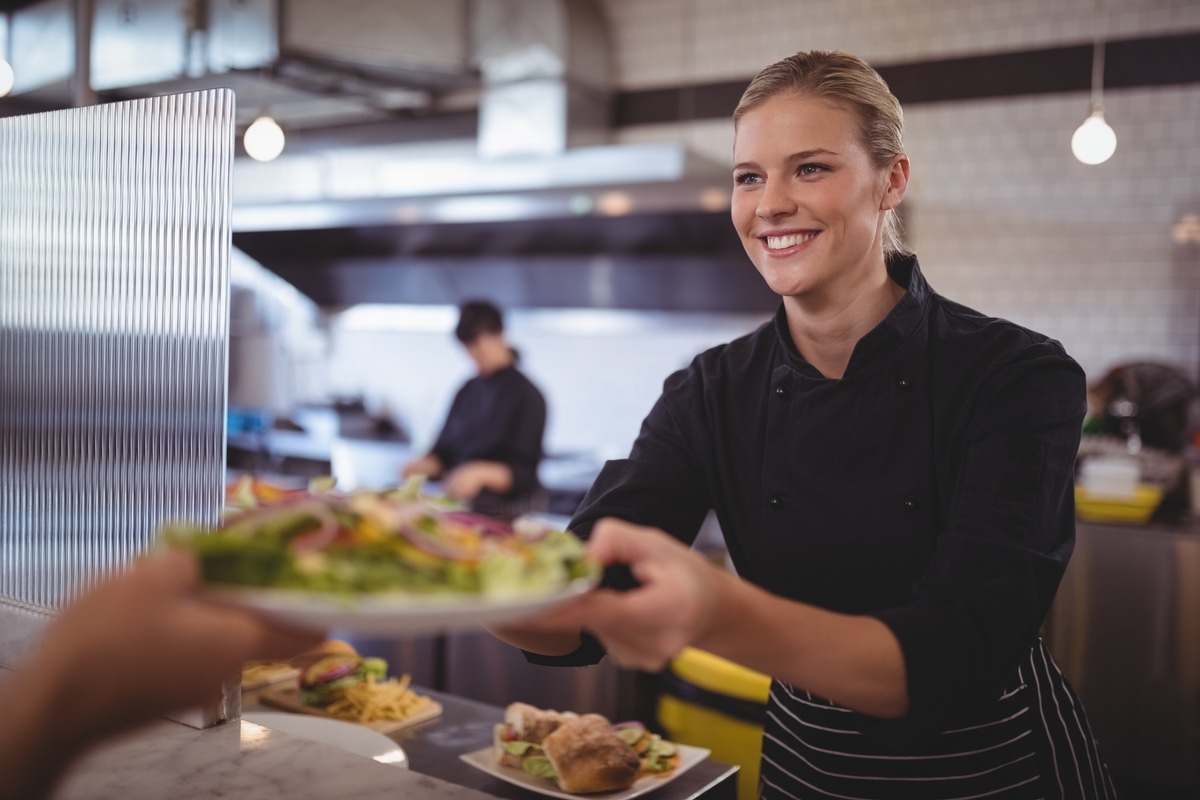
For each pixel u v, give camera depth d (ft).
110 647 1.85
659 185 12.59
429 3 12.13
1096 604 10.68
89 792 3.11
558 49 13.75
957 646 2.86
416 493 2.66
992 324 3.96
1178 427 11.78
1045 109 12.83
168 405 3.78
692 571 2.33
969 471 3.49
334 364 18.44
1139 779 10.61
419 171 14.47
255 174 16.93
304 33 10.85
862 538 4.01
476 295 16.48
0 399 4.39
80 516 4.09
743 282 13.70
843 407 4.00
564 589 2.18
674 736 7.29
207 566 2.07
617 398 15.84
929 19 13.41
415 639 9.23
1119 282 12.59
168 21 8.55
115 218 3.94
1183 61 12.07
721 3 14.67
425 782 3.25
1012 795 3.99
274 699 5.62
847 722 4.10
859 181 3.69
